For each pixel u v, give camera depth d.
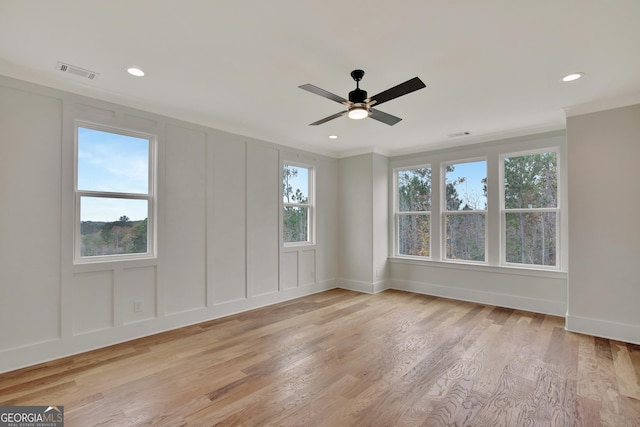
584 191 3.45
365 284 5.46
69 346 2.93
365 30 2.06
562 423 1.96
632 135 3.21
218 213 4.10
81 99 3.02
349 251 5.72
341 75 2.71
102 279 3.16
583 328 3.45
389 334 3.47
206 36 2.14
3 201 2.61
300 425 1.95
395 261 5.68
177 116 3.68
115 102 3.21
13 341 2.65
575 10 1.85
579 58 2.42
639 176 3.18
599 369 2.64
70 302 2.95
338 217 5.90
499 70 2.62
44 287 2.80
